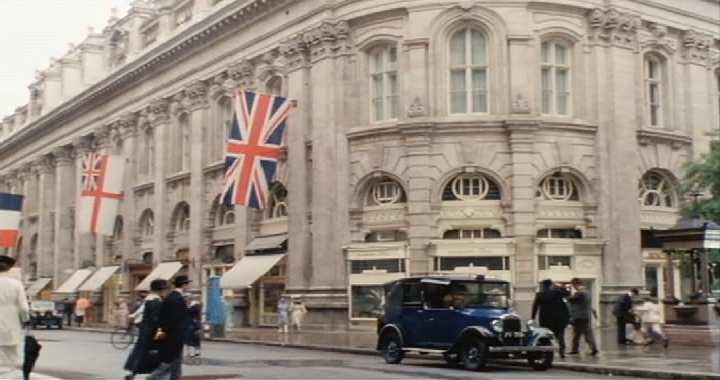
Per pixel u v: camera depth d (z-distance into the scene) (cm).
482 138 3181
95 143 5666
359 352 2456
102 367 2002
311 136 3569
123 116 5216
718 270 3231
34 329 4622
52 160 6438
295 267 3572
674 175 3588
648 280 3478
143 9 5241
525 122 3150
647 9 3566
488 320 1891
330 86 3462
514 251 3108
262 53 3934
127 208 5091
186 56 4547
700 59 3784
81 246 5725
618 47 3394
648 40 3584
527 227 3128
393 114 3359
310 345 2688
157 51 4741
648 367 1794
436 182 3181
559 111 3328
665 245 2577
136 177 5091
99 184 4450
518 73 3197
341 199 3403
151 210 4884
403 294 2097
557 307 2114
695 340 2439
